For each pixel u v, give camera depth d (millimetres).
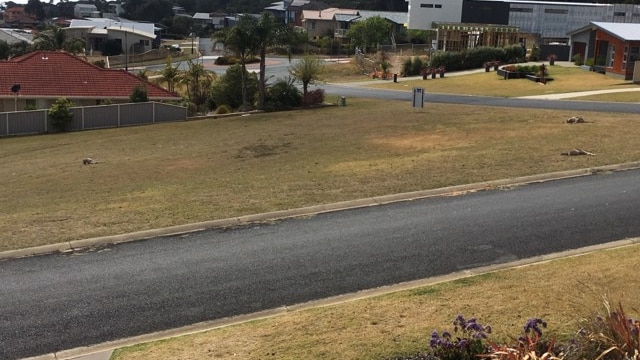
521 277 7176
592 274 7090
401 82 51469
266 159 18312
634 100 28844
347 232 9773
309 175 14578
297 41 38000
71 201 13742
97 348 6164
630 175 12680
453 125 22578
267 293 7434
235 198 12500
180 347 5840
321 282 7703
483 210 10641
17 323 6832
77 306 7258
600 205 10570
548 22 71875
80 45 75938
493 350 4906
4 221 11711
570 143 16297
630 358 4555
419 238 9273
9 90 35344
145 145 24859
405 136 20531
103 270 8508
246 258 8742
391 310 6387
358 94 43344
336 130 24188
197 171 17031
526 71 43969
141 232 10250
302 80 39031
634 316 5840
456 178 13070
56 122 32562
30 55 39000
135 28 101938
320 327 6059
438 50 66125
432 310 6312
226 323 6648
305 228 10133
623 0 89500
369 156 16875
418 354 5395
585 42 50094
